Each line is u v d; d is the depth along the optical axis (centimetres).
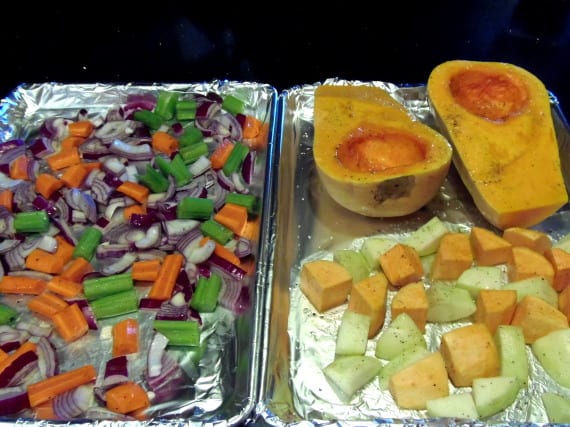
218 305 47
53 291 47
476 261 47
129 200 54
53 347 44
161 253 50
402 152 49
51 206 54
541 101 50
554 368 40
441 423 36
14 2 73
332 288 43
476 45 68
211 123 61
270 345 42
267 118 63
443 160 46
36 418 40
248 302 46
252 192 55
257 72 68
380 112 50
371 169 50
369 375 40
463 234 47
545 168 46
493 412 38
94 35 71
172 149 59
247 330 43
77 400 40
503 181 46
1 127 62
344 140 49
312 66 68
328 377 40
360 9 72
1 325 46
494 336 41
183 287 47
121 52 70
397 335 41
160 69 68
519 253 45
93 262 51
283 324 44
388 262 45
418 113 60
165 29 72
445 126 49
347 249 49
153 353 43
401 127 49
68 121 62
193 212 52
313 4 74
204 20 73
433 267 47
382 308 42
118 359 42
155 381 41
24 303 48
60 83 65
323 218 52
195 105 62
